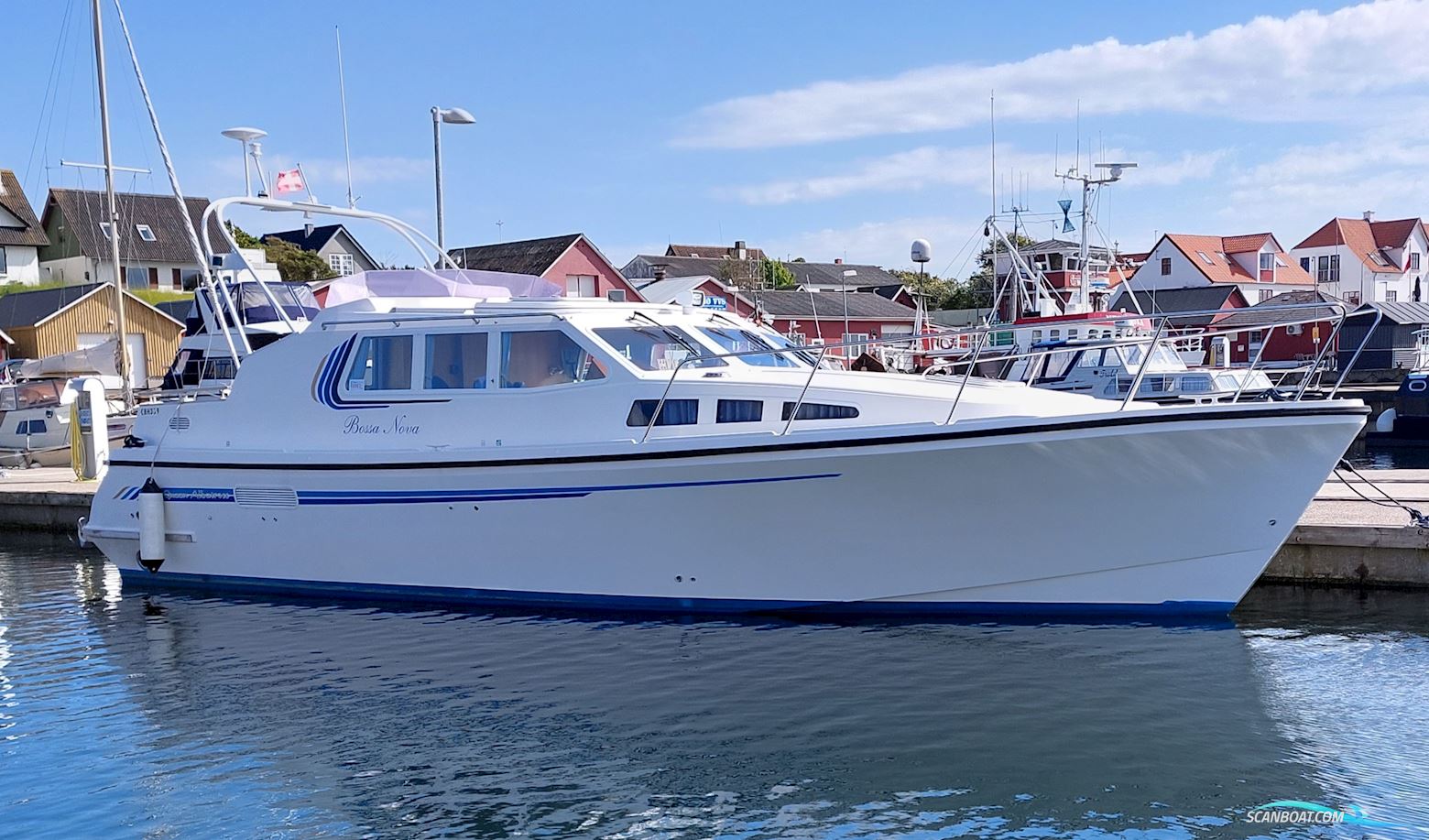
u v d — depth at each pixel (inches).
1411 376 904.3
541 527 352.2
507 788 243.0
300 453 385.1
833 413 337.4
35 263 1777.8
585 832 224.2
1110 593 331.6
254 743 271.4
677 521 337.7
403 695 297.3
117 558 436.5
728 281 1891.0
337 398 386.0
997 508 319.9
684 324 383.6
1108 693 286.8
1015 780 240.7
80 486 645.9
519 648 329.4
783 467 324.2
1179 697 283.6
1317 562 393.1
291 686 309.0
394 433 374.6
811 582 337.4
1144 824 222.7
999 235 1016.9
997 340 864.9
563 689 296.8
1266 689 288.7
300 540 391.2
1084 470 311.9
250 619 375.9
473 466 355.3
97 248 1721.2
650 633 336.5
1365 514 417.1
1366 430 913.5
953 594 334.3
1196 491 314.2
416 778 249.0
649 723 273.6
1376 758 248.1
